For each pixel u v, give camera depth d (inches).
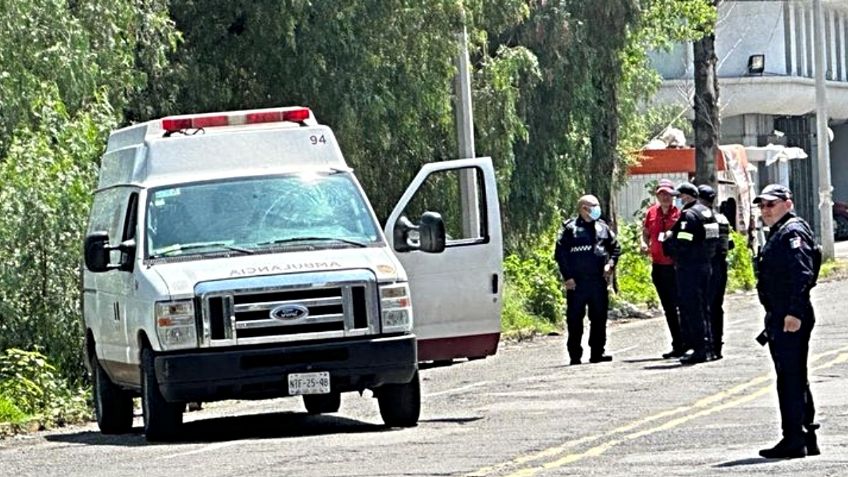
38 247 1973.4
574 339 2213.3
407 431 1503.4
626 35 3491.6
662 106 5743.1
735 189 4734.3
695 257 2101.4
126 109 2623.0
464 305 1849.2
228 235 1531.7
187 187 1565.0
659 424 1459.2
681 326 2118.6
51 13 2158.0
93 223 1747.0
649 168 4488.2
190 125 1610.5
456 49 2795.3
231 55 2733.8
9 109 2084.2
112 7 2305.6
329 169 1592.0
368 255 1508.4
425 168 1839.3
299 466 1270.9
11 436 1722.4
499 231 1865.2
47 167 1991.9
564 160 3481.8
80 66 2161.7
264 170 1582.2
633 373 2006.6
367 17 2706.7
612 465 1203.2
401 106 2780.5
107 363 1651.1
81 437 1654.8
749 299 3607.3
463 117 2849.4
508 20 3063.5
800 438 1224.8
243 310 1453.0
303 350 1453.0
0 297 1962.4
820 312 2925.7
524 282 3031.5
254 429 1606.8
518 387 1914.4
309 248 1518.2
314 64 2689.5
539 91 3435.0
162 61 2495.1
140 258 1524.4
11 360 1895.9
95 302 1685.5
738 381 1828.2
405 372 1477.6
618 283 3432.6
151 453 1416.1
